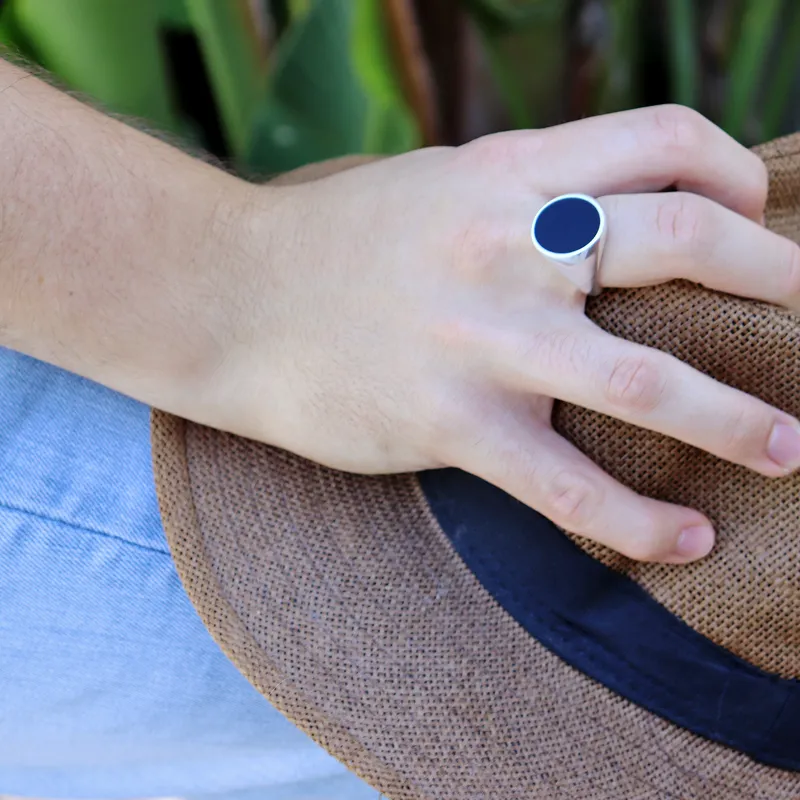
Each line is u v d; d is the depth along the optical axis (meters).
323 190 0.46
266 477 0.45
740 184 0.42
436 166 0.45
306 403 0.44
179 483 0.45
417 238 0.44
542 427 0.43
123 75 0.69
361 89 0.71
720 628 0.42
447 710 0.43
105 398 0.47
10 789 0.56
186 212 0.45
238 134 0.74
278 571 0.44
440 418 0.43
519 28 0.69
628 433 0.42
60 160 0.45
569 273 0.41
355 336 0.44
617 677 0.43
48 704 0.47
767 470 0.41
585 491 0.42
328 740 0.43
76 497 0.45
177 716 0.47
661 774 0.43
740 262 0.40
